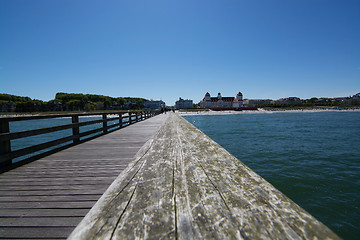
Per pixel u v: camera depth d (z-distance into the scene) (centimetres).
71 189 211
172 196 83
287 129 2536
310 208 536
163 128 401
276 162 970
